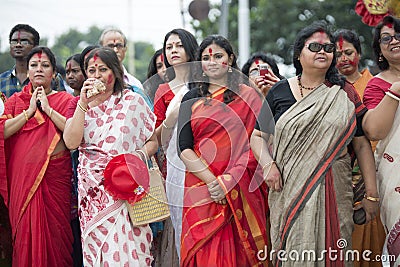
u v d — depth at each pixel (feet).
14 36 20.90
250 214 16.24
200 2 36.52
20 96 18.21
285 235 15.42
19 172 17.58
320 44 15.70
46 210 17.66
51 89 18.86
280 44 60.59
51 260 17.63
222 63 16.43
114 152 16.39
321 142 15.37
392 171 16.29
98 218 16.24
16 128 17.70
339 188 15.47
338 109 15.48
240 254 16.25
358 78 19.88
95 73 16.61
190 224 16.11
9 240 18.84
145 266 16.61
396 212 16.24
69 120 16.90
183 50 18.75
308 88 16.06
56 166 17.84
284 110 15.98
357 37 19.69
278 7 60.23
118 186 15.97
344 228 15.43
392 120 15.81
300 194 15.29
